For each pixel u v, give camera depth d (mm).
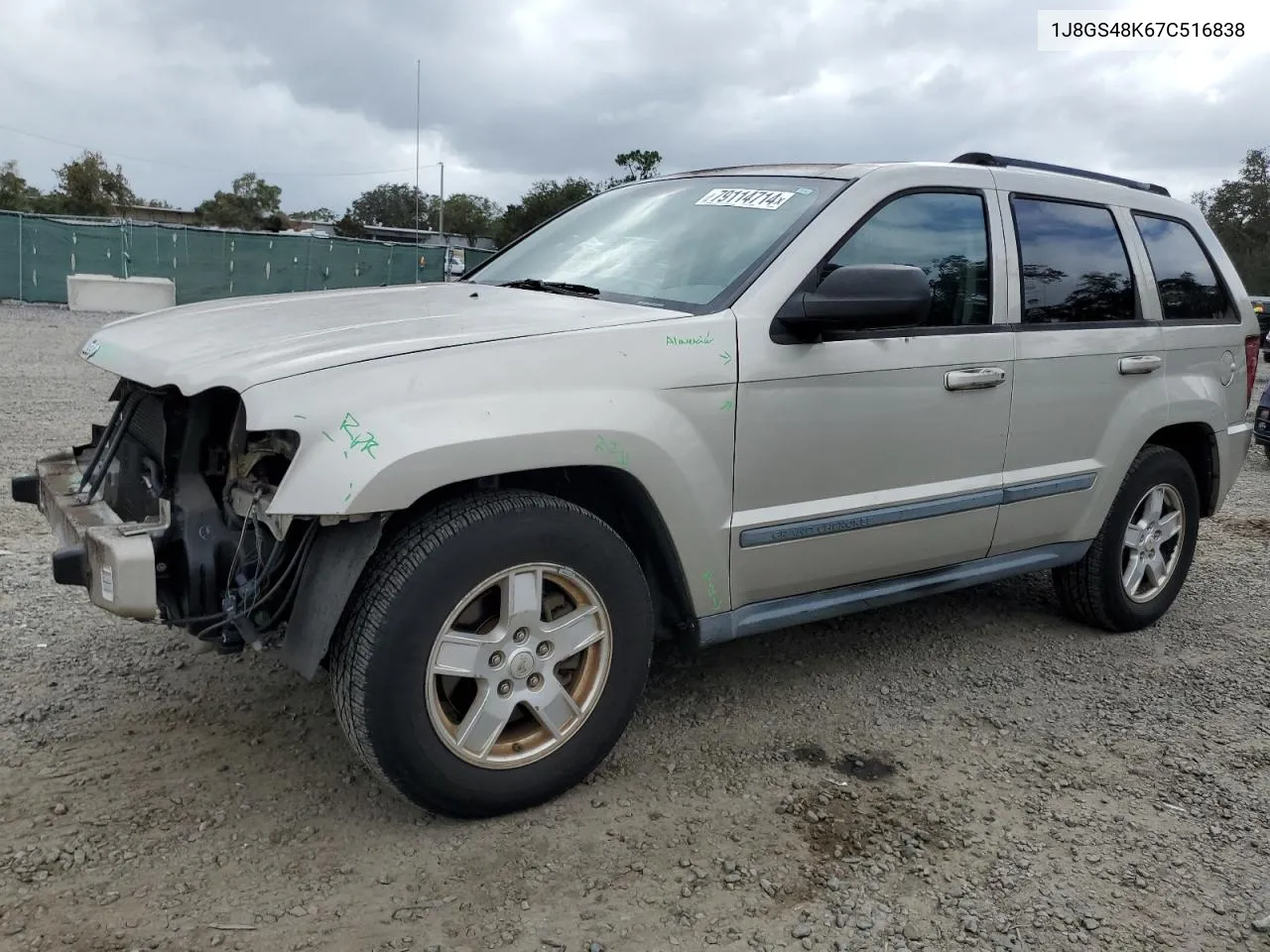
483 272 4219
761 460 3219
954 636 4582
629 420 2883
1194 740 3625
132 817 2828
